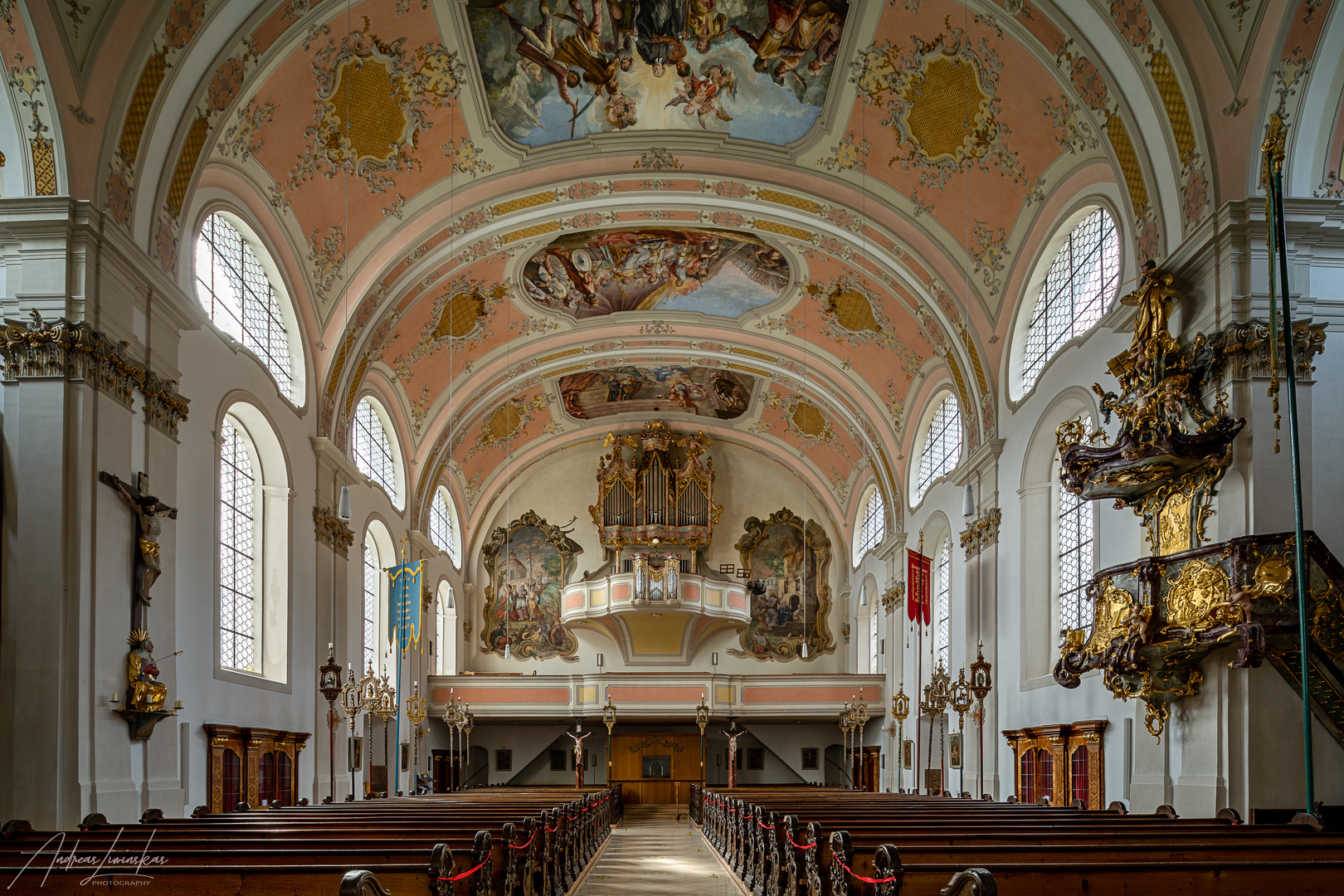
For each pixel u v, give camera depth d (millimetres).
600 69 16297
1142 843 7148
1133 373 12234
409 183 17594
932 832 8836
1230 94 11828
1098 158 14648
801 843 9375
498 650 33031
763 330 25281
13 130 11398
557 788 28109
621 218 19641
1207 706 11461
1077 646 12711
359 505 21750
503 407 29344
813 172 18078
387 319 20266
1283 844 7172
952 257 18594
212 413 14828
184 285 13953
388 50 15086
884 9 14883
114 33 11625
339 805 15078
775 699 29703
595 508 32750
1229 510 11359
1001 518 19125
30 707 10984
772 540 33875
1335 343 11633
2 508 11289
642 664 32906
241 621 16516
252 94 14242
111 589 11797
